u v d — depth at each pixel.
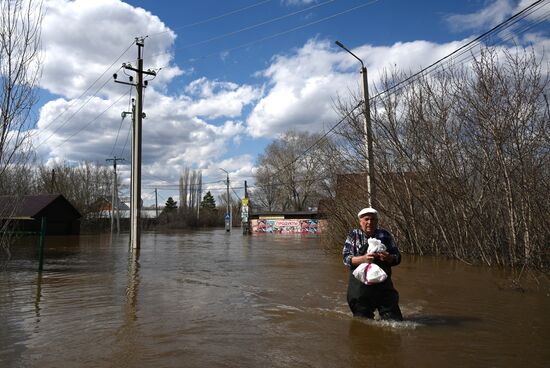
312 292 8.35
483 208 12.95
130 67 21.81
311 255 17.58
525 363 4.17
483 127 12.09
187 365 4.12
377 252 5.55
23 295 8.07
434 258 14.83
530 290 8.33
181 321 5.90
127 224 65.12
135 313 6.44
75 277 10.73
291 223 53.53
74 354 4.45
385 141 16.31
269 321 5.87
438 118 14.34
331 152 18.77
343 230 18.72
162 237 38.94
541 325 5.60
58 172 56.31
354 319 5.91
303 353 4.46
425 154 14.42
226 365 4.12
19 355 4.42
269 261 14.95
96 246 24.73
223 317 6.14
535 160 10.71
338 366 4.08
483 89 12.02
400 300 7.40
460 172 13.77
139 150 21.88
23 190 11.74
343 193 18.36
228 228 55.84
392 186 16.34
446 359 4.27
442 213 14.66
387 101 16.14
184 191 80.00
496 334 5.15
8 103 10.27
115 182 50.97
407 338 4.98
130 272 11.79
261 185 70.25
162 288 8.90
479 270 11.48
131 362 4.20
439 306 6.87
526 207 10.65
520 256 11.54
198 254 18.38
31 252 19.80
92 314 6.37
